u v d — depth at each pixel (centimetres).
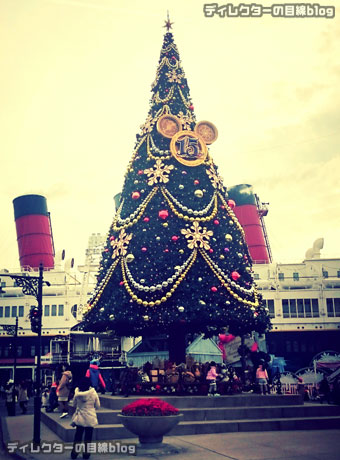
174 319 2206
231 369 2391
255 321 2388
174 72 2722
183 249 2308
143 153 2556
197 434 1761
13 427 2197
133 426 1417
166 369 2320
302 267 6128
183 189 2423
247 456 1301
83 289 5494
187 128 2606
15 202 6844
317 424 1898
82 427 1340
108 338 3616
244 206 7044
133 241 2353
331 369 3666
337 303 5925
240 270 2398
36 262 6569
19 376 6131
